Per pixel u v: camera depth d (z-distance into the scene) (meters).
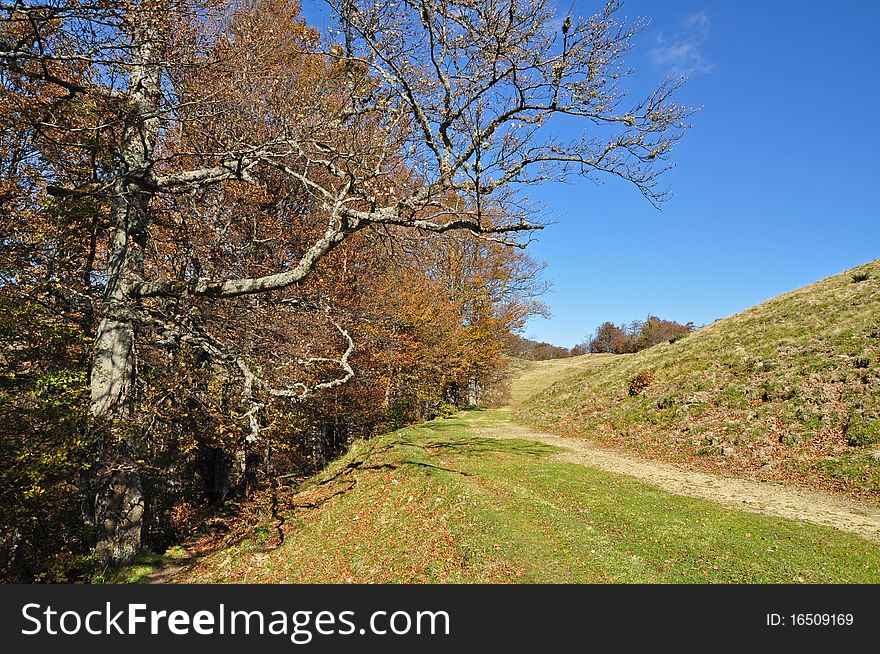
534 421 25.05
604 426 20.23
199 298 9.70
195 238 11.88
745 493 11.53
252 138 10.52
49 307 9.70
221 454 15.89
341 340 16.34
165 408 10.57
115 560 9.46
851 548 7.99
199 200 12.30
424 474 11.95
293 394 8.76
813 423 13.87
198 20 9.51
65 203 9.23
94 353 9.50
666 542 8.55
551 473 13.59
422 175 10.30
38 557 10.07
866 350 15.34
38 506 9.48
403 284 18.45
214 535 12.33
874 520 9.34
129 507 9.77
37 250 9.33
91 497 11.50
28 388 9.24
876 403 13.01
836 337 17.08
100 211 10.11
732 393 17.45
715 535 8.70
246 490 14.71
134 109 8.71
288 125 9.75
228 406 10.80
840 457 12.15
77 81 9.11
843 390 14.34
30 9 6.20
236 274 12.91
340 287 16.05
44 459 7.61
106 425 8.59
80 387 9.09
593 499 11.20
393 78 7.74
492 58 7.38
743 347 20.55
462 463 14.04
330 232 8.27
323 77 13.30
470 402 35.47
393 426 22.98
